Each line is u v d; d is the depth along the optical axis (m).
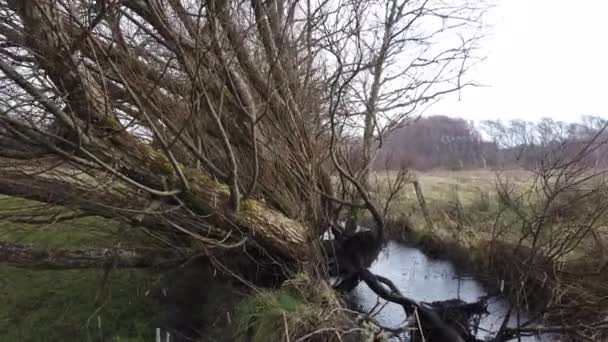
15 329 5.42
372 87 7.26
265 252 5.12
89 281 6.62
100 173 4.10
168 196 4.28
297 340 3.83
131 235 5.57
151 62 4.41
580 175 5.57
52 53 3.28
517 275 6.27
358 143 7.14
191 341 4.96
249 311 4.61
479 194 11.24
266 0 4.73
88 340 5.11
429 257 10.21
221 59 3.99
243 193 4.93
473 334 5.93
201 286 5.90
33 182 4.09
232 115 4.77
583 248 6.22
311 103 6.00
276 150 5.30
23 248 4.78
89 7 3.13
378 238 6.41
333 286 6.08
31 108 3.53
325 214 6.34
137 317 5.60
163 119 4.03
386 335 4.49
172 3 3.87
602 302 5.19
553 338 5.63
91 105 3.64
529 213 6.91
